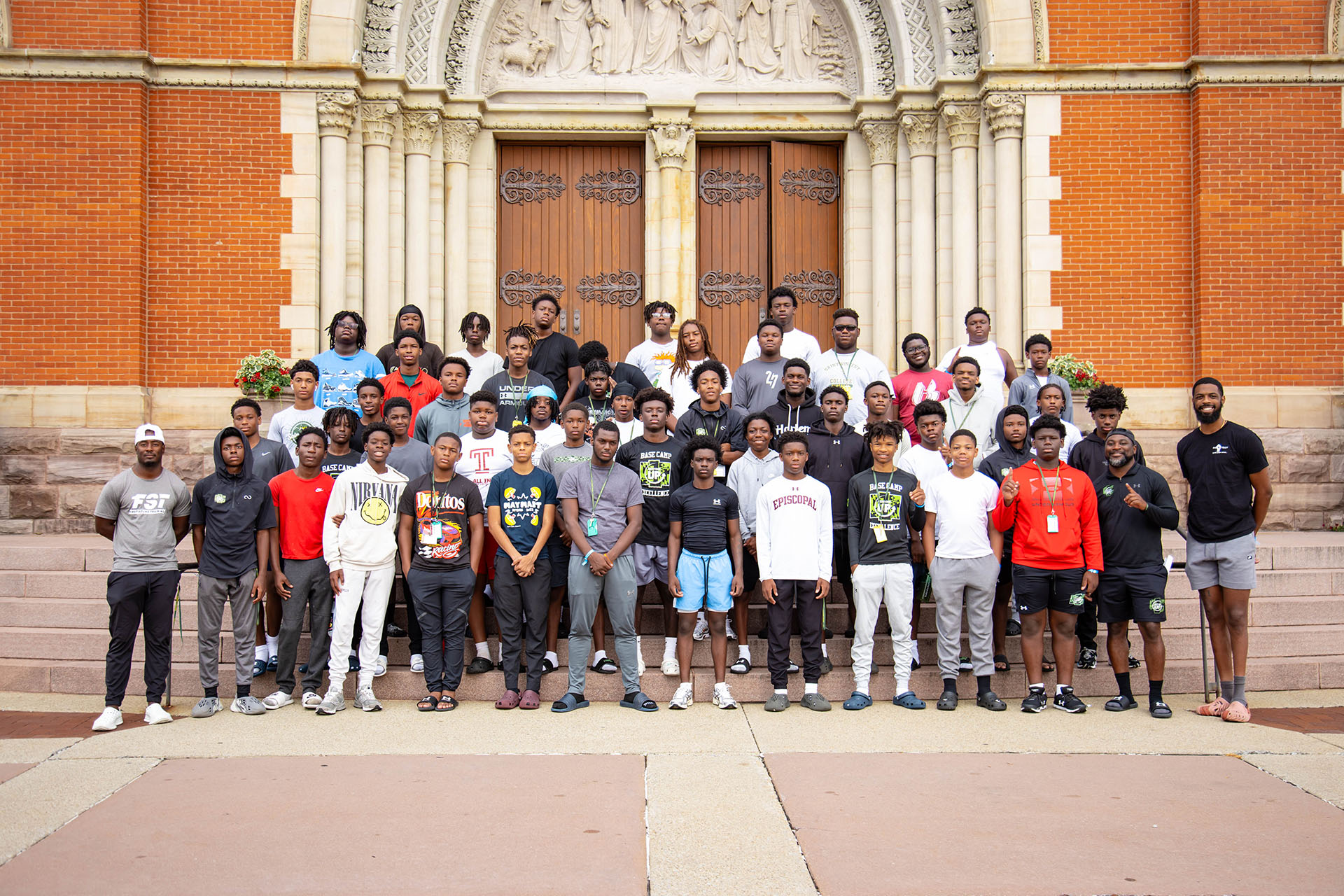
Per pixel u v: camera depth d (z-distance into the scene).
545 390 7.73
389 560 6.80
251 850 4.29
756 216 12.66
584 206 12.60
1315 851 4.31
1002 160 11.20
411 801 4.89
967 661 7.34
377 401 7.59
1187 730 6.28
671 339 9.06
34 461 10.53
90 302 10.62
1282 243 10.90
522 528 6.82
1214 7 10.92
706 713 6.69
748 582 7.23
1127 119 11.13
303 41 11.03
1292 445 10.77
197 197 10.93
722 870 4.11
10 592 8.05
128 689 7.36
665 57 12.31
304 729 6.25
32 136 10.66
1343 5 10.86
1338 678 7.57
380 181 11.39
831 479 7.36
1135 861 4.20
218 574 6.64
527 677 6.94
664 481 7.17
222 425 10.83
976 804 4.87
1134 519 6.72
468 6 11.99
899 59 11.90
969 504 6.86
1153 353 11.07
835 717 6.58
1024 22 11.18
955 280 11.52
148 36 10.91
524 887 3.95
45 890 3.94
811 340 8.91
